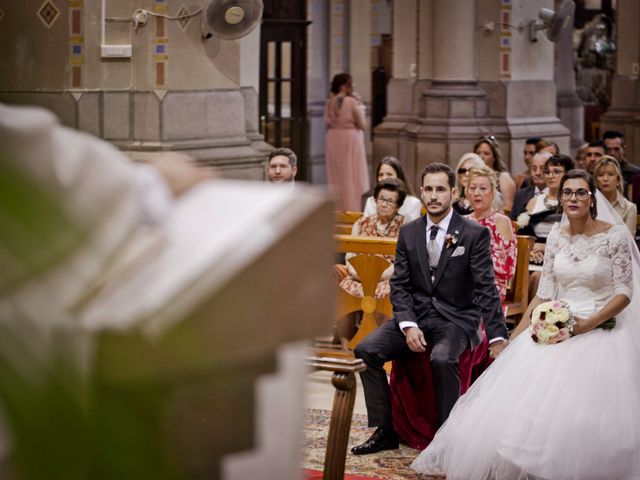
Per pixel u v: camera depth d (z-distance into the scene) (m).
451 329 5.75
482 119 13.59
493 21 13.46
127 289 0.59
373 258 7.14
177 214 0.65
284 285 0.62
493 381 5.35
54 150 0.60
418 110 14.15
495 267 6.97
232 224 0.63
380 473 5.46
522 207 9.02
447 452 5.30
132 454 0.57
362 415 6.60
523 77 13.61
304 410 0.69
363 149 14.88
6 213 0.58
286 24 15.53
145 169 0.71
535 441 4.98
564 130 13.84
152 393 0.58
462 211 7.41
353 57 18.12
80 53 8.34
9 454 0.56
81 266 0.59
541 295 5.56
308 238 0.63
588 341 5.17
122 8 8.39
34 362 0.56
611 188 8.02
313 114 18.08
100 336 0.57
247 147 8.95
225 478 0.62
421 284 5.90
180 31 8.48
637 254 5.54
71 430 0.56
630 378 5.09
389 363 7.43
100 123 8.45
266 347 0.62
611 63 20.88
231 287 0.60
